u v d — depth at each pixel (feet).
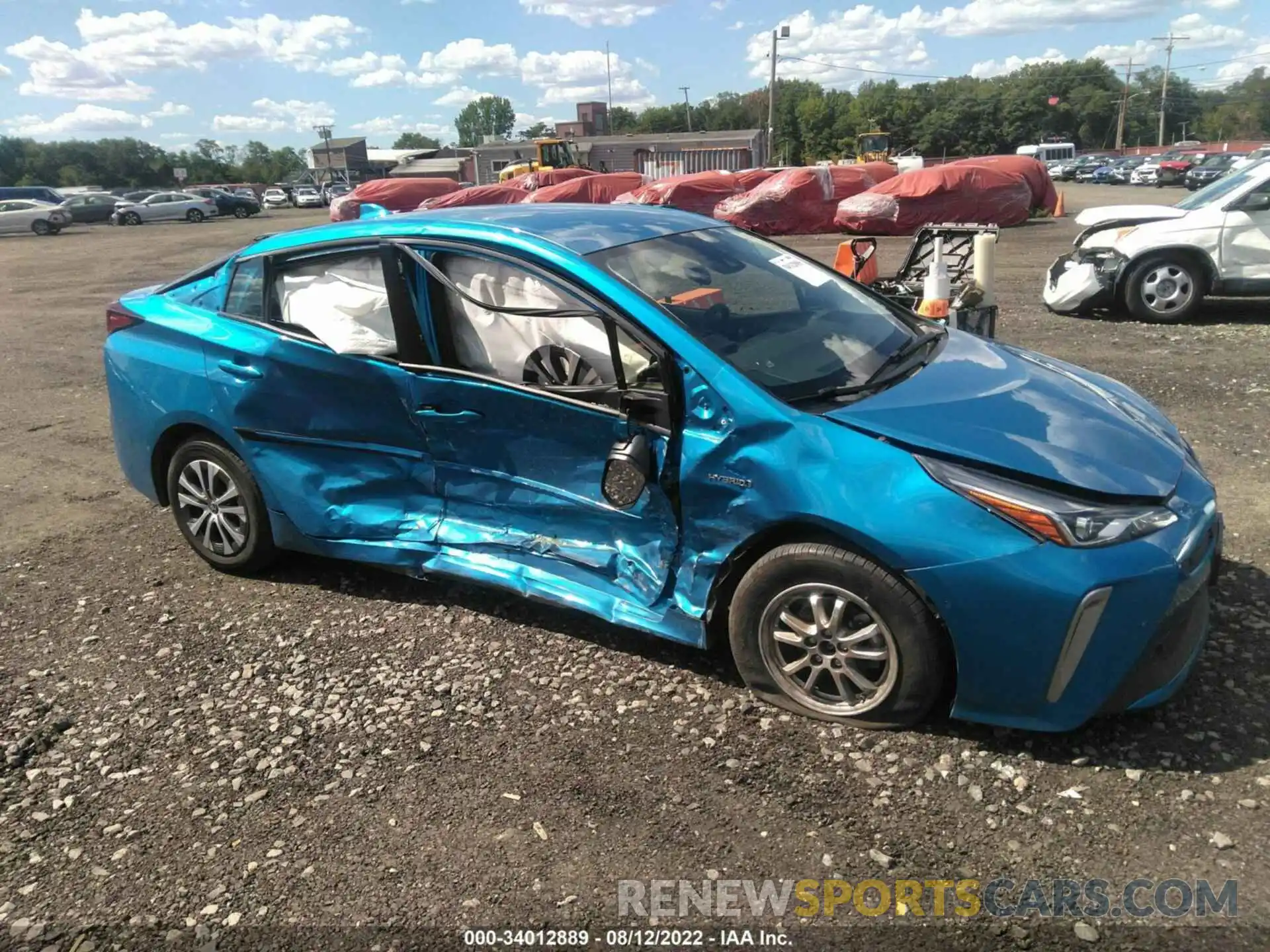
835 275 13.38
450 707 10.62
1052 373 11.35
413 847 8.47
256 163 415.03
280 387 12.75
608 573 11.00
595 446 10.67
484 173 195.52
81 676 11.73
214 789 9.42
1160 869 7.75
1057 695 8.75
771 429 9.46
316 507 13.01
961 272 21.01
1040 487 8.75
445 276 11.47
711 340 10.20
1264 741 9.12
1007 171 72.43
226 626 12.84
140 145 399.44
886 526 8.84
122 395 14.51
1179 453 9.96
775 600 9.78
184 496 14.39
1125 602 8.45
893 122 342.64
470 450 11.69
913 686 9.24
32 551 15.80
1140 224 30.42
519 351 11.38
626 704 10.44
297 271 12.91
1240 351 25.23
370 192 99.76
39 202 125.49
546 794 9.07
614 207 13.74
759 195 72.23
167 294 14.66
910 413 9.50
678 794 8.96
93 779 9.68
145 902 7.99
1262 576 12.40
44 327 40.42
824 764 9.25
